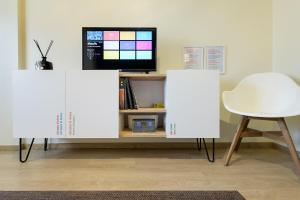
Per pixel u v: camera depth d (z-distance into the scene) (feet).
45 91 6.35
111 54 7.27
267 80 7.07
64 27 7.83
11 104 7.63
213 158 6.62
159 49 7.97
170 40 7.97
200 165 6.24
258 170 5.84
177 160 6.70
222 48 7.97
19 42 7.64
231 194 4.46
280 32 7.72
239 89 7.07
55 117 6.38
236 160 6.70
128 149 7.91
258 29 8.02
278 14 7.80
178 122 6.47
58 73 6.35
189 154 7.32
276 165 6.24
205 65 7.98
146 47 7.30
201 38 7.98
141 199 4.23
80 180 5.15
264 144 8.07
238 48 8.00
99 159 6.77
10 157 6.93
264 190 4.67
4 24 7.55
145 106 7.97
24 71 6.31
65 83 6.35
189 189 4.70
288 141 5.64
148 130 6.89
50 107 6.36
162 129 7.29
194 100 6.45
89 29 7.21
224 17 7.98
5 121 7.64
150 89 7.97
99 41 7.24
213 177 5.36
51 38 7.82
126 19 7.89
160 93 7.98
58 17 7.82
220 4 7.98
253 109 6.85
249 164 6.33
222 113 8.05
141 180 5.16
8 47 7.56
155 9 7.92
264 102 6.89
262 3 8.01
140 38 7.29
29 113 6.35
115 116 6.43
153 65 7.31
